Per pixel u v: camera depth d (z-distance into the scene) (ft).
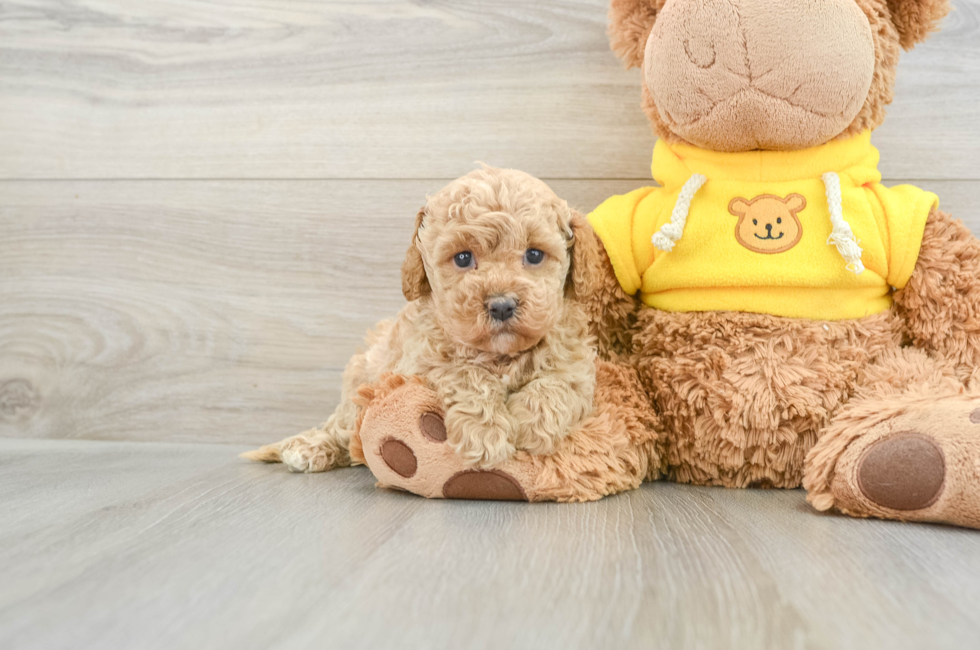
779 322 3.82
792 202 3.85
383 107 5.07
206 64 5.21
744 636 1.90
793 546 2.67
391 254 5.10
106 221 5.35
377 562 2.48
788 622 1.98
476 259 3.40
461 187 3.44
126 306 5.35
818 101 3.60
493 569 2.41
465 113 4.99
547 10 4.88
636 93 4.83
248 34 5.16
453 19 4.97
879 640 1.87
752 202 3.88
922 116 4.61
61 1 5.31
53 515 3.13
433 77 5.01
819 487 3.24
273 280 5.20
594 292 3.90
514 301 3.26
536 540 2.75
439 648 1.83
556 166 4.91
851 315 3.88
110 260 5.35
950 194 4.61
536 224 3.38
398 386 3.59
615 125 4.86
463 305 3.30
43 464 4.41
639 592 2.20
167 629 1.96
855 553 2.58
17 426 5.48
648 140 4.84
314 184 5.15
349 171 5.11
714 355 3.84
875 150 4.13
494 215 3.31
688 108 3.74
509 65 4.93
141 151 5.30
